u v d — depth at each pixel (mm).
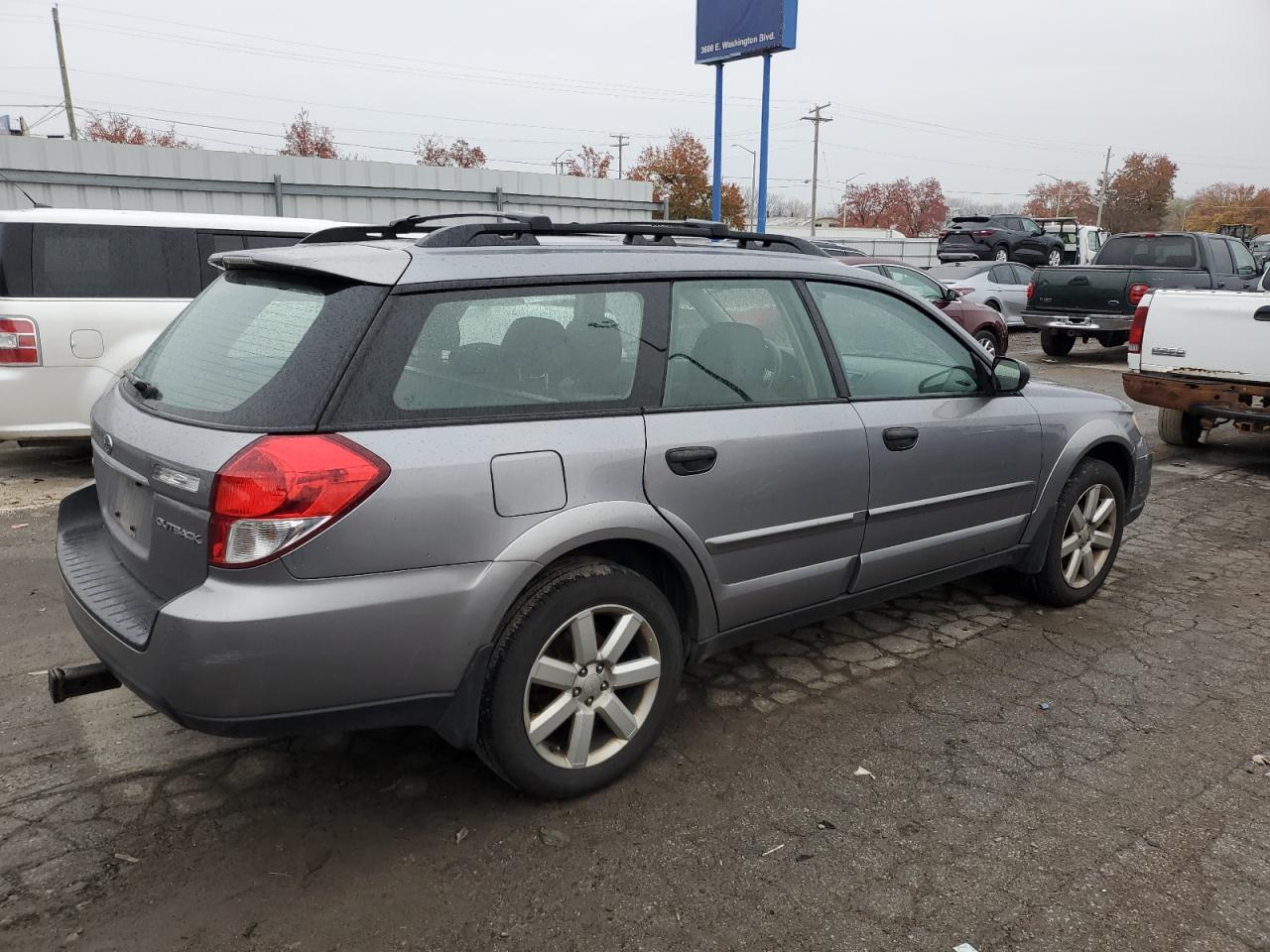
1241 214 84438
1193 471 8102
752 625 3438
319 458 2387
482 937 2383
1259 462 8477
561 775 2900
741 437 3182
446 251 2789
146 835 2771
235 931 2385
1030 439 4266
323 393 2453
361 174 21188
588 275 2971
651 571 3240
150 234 7000
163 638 2377
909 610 4688
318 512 2369
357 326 2541
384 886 2568
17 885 2537
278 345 2621
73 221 6754
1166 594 4988
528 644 2729
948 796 3041
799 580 3477
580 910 2484
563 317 2895
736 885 2594
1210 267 14406
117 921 2408
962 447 3938
